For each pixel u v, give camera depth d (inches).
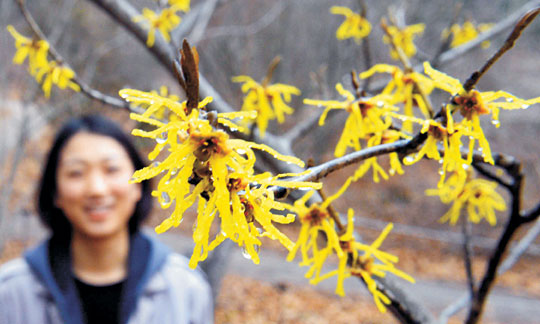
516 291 350.3
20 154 163.5
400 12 87.1
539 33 350.0
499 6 262.5
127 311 62.2
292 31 245.8
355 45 193.0
